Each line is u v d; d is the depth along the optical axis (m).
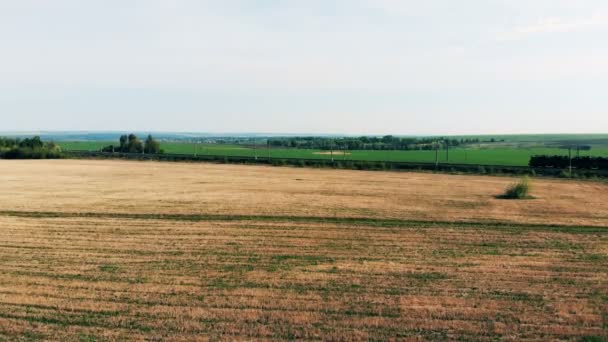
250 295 16.86
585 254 23.16
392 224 30.62
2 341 13.10
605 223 31.48
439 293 17.22
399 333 13.72
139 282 18.22
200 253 22.72
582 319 14.85
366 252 23.23
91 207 35.91
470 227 29.91
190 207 36.34
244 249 23.59
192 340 13.14
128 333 13.62
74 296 16.59
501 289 17.72
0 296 16.52
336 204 38.84
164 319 14.63
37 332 13.69
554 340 13.39
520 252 23.45
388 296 16.84
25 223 29.53
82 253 22.45
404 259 21.95
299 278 18.91
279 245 24.50
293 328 14.00
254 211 34.78
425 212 35.31
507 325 14.36
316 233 27.53
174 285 17.92
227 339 13.23
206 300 16.30
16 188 48.41
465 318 14.86
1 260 21.11
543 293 17.30
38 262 20.84
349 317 14.87
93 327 14.02
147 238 25.78
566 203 40.81
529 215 34.38
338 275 19.34
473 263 21.34
